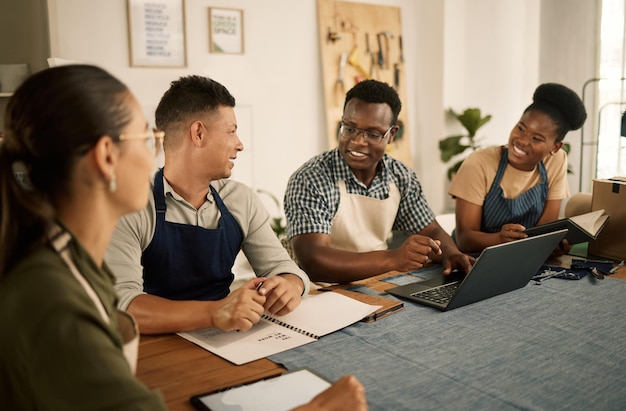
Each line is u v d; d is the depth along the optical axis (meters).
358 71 4.55
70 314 0.72
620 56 4.35
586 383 1.14
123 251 1.49
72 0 3.38
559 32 4.66
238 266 3.61
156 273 1.63
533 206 2.43
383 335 1.38
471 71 5.03
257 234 1.80
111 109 0.80
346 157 2.08
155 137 0.91
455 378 1.16
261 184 4.24
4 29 2.95
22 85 0.79
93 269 0.83
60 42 3.37
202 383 1.13
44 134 0.76
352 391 0.88
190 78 1.63
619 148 4.41
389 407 1.04
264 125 4.20
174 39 3.73
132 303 1.40
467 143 5.09
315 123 4.45
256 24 4.07
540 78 4.83
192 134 1.58
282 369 1.20
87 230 0.83
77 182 0.80
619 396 1.09
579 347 1.32
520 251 1.63
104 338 0.75
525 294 1.72
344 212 2.16
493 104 5.22
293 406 1.02
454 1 4.82
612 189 2.12
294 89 4.31
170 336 1.38
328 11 4.37
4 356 0.73
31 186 0.80
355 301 1.58
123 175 0.83
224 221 1.71
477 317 1.52
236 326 1.33
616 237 2.12
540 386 1.13
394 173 2.26
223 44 3.93
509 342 1.35
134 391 0.73
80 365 0.71
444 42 4.81
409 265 1.80
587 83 4.23
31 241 0.77
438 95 4.89
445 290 1.71
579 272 1.94
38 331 0.71
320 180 2.10
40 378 0.71
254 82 4.11
